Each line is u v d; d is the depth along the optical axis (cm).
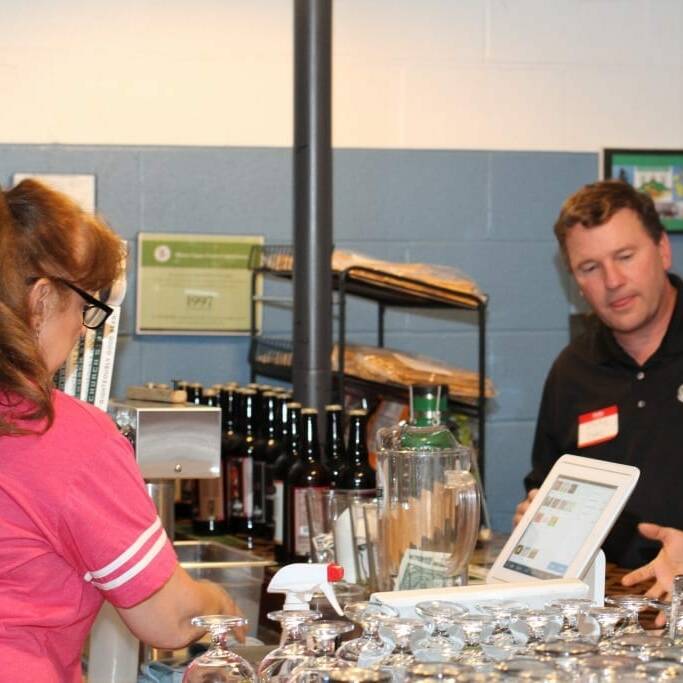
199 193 433
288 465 296
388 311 446
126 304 428
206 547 297
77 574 172
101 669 220
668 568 224
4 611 165
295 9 335
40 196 176
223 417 346
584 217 325
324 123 332
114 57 427
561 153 462
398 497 196
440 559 194
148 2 429
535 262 460
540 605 165
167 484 248
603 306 328
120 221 427
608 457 332
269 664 142
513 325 458
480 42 455
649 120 468
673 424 323
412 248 451
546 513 195
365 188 447
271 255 420
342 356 358
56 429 167
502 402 457
